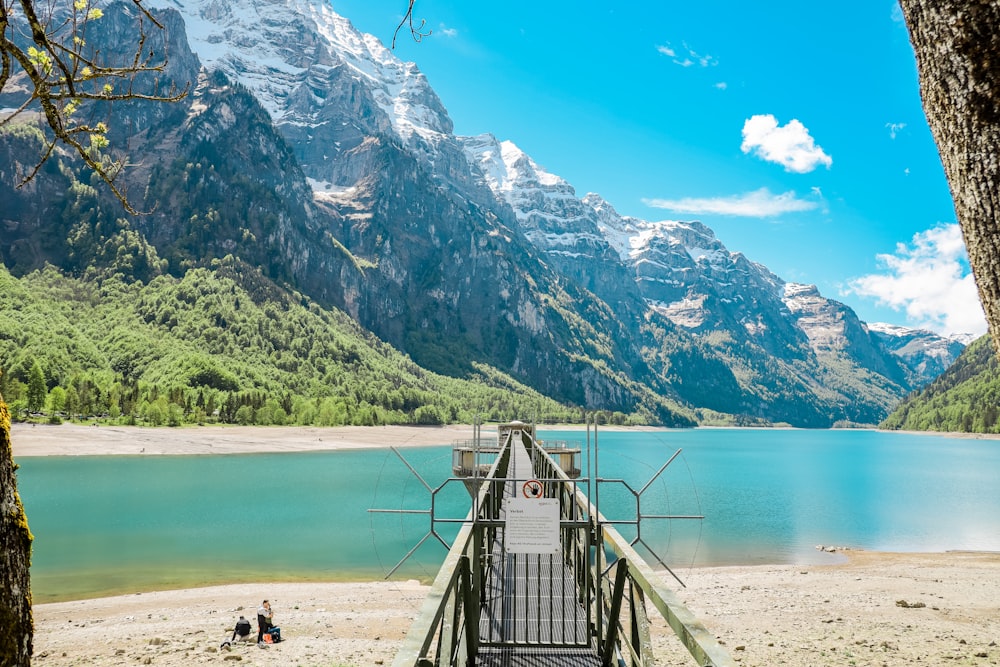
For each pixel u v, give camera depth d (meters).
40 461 73.38
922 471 88.75
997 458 118.06
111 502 46.16
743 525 42.28
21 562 2.74
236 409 126.19
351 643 17.52
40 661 15.80
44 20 3.61
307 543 33.03
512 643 6.99
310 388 173.00
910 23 2.39
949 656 16.06
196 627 19.03
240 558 29.92
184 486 55.38
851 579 27.11
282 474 65.56
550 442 28.86
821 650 16.61
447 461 82.81
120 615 20.62
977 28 2.11
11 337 152.75
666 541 34.88
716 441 186.12
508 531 6.66
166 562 29.06
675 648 16.56
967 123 2.18
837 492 63.06
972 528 43.28
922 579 27.28
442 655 4.98
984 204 2.18
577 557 8.66
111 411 110.44
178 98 4.03
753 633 18.52
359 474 66.00
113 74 3.89
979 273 2.27
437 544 32.69
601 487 59.16
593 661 6.61
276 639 17.55
